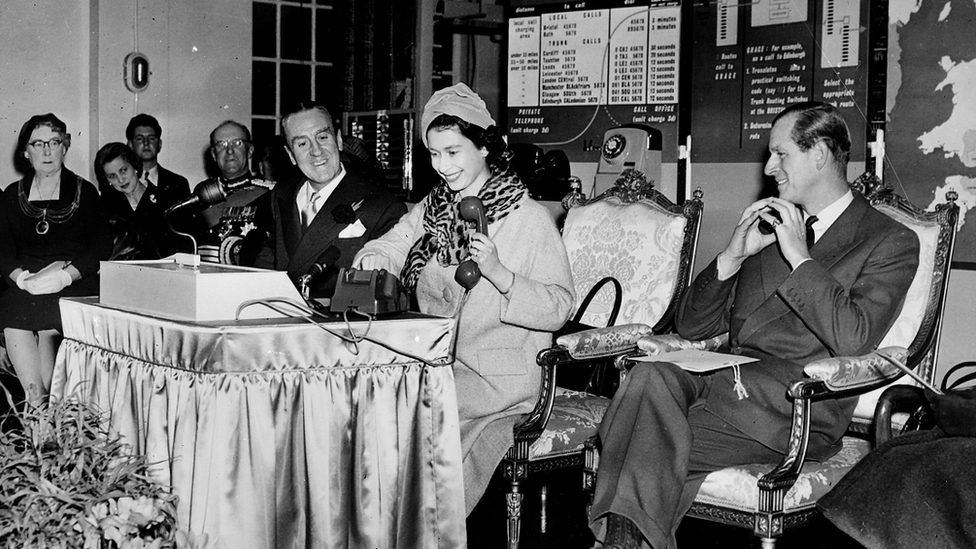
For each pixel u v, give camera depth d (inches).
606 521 108.1
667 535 105.6
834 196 119.7
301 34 302.7
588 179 221.0
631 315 143.9
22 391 216.8
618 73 214.4
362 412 101.2
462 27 268.1
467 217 121.5
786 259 114.7
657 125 209.6
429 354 104.4
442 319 105.0
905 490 98.0
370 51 268.8
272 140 253.6
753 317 121.2
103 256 208.2
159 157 287.0
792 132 118.0
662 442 107.3
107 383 108.4
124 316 104.6
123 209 241.0
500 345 127.4
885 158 179.0
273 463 96.1
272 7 299.3
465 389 126.0
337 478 99.8
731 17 197.0
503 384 125.7
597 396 141.9
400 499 104.0
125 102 280.5
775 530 104.6
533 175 224.1
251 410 95.1
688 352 119.9
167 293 102.1
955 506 95.2
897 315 117.5
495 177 130.3
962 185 169.5
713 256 203.6
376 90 269.1
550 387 124.5
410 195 255.6
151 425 99.0
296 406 97.5
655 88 209.5
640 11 210.2
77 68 278.7
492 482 141.4
